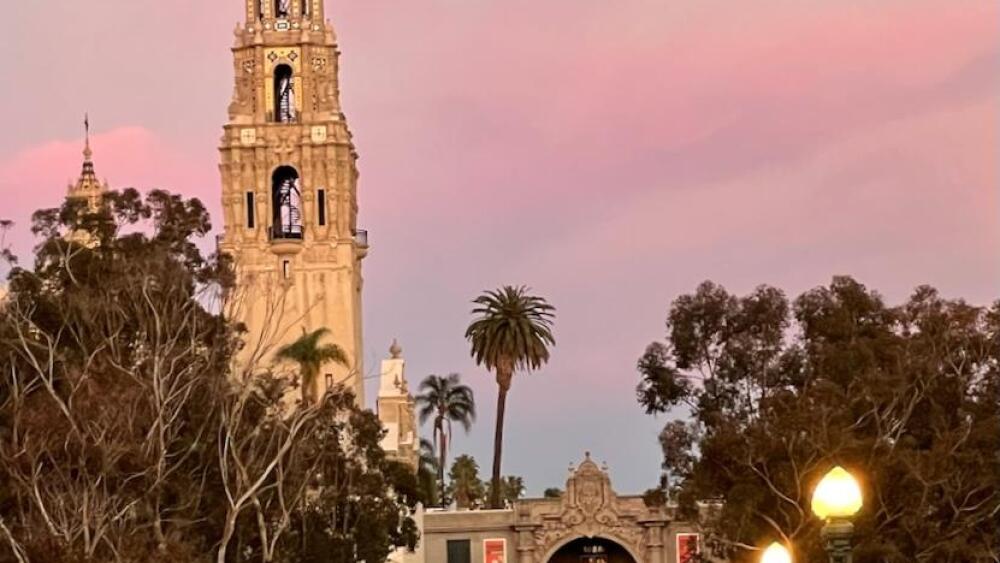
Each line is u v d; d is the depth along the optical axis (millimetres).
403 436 149750
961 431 114625
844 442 109562
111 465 89688
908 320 123188
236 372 128875
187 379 99875
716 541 118125
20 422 91688
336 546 110125
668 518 152250
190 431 99875
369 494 114250
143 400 94438
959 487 112250
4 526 85000
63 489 90375
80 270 102062
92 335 100438
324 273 173750
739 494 111125
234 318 114062
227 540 95188
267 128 175375
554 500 153875
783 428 110438
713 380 125750
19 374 99812
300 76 176625
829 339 122938
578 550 156625
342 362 131875
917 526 109812
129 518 93125
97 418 91062
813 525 108000
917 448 115625
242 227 174250
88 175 157375
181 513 98250
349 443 116188
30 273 101812
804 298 125688
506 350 176375
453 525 152875
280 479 98625
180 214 106312
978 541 113438
